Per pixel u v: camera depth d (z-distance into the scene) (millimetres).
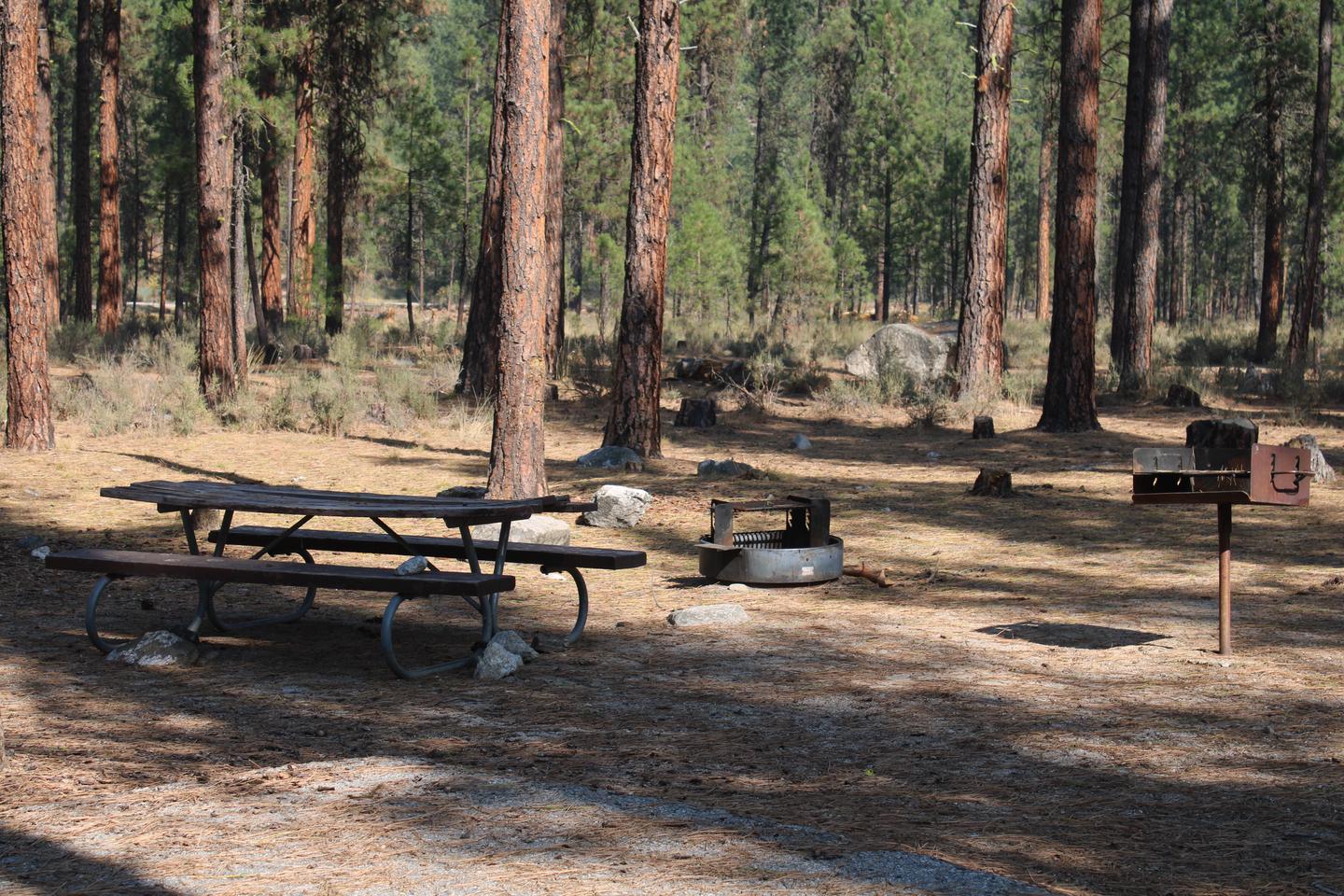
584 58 43938
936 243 55625
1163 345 35406
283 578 6363
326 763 4672
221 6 24281
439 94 90312
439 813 4055
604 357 28312
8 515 11016
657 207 15398
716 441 18016
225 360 19172
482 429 18406
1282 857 3629
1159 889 3365
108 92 33719
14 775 4562
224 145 21172
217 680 6211
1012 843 3760
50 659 6574
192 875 3492
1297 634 7086
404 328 41875
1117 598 8242
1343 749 4875
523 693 5957
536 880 3412
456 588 6148
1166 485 6668
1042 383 25109
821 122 76125
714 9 59438
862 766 4691
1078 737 5086
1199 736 5078
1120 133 49188
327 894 3320
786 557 8836
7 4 14273
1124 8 44469
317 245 34875
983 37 21594
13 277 14852
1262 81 37156
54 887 3414
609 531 11258
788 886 3355
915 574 9258
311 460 15047
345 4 31844
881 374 24250
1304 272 29984
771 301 54844
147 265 68438
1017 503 12484
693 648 6996
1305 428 18516
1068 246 18234
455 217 49656
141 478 13328
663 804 4156
